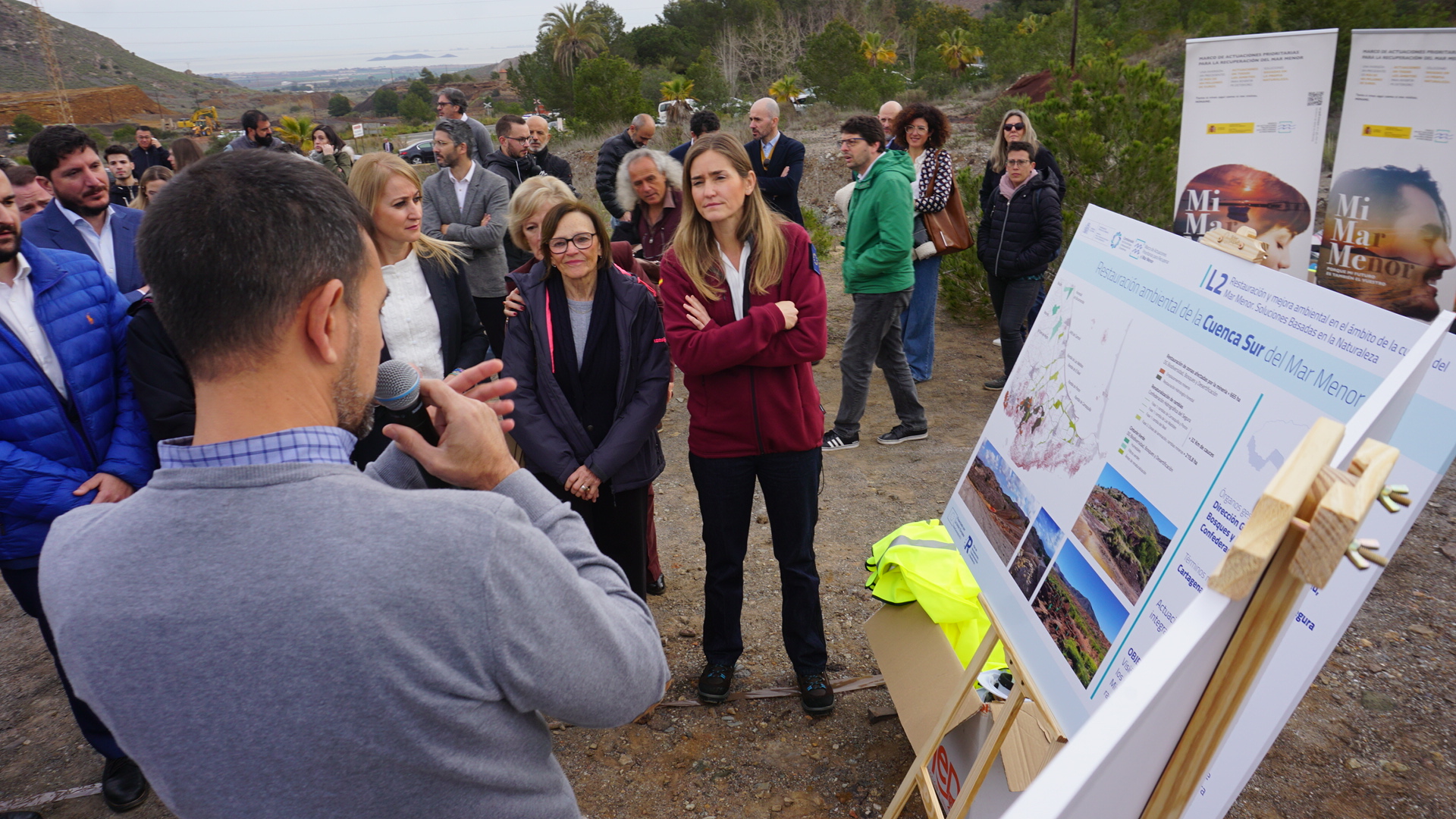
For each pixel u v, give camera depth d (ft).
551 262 8.31
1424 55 10.06
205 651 2.38
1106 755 1.69
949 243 16.60
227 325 2.48
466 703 2.52
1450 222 10.22
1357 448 2.16
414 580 2.43
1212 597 1.91
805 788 7.68
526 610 2.57
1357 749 7.54
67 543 2.61
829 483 13.79
